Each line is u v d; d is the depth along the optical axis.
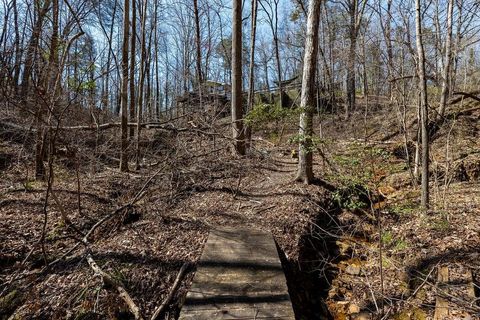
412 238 4.43
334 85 15.45
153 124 8.71
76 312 2.95
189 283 3.23
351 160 3.37
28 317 2.93
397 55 7.60
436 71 7.55
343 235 4.97
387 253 4.39
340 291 3.94
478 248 3.85
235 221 4.77
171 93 25.17
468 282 3.32
